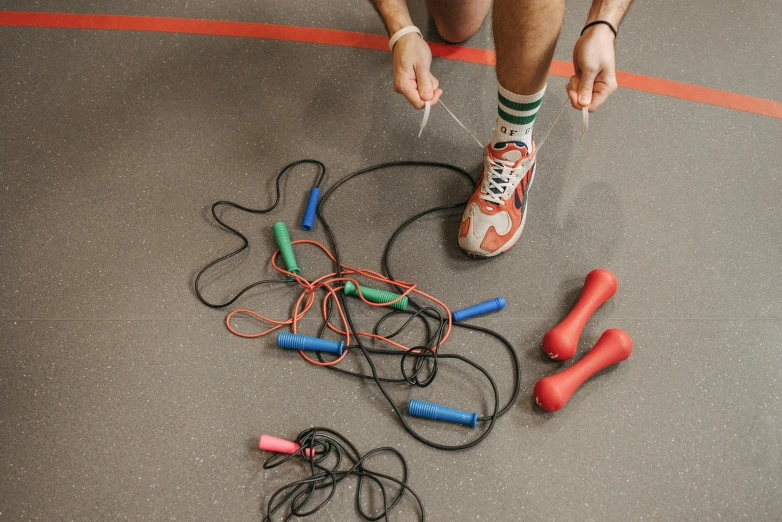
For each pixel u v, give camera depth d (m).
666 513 1.02
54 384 1.13
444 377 1.14
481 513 1.02
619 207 1.33
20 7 1.64
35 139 1.43
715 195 1.35
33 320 1.20
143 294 1.23
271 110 1.47
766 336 1.18
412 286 1.21
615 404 1.11
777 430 1.09
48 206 1.33
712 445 1.08
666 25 1.62
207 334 1.18
